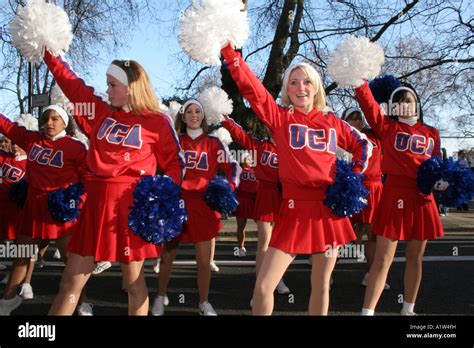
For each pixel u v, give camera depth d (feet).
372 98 12.09
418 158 12.38
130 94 9.23
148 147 9.39
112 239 8.91
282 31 38.42
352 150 10.77
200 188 13.76
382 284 11.93
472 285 17.44
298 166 9.48
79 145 13.98
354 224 19.34
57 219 13.39
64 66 9.82
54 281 18.44
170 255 13.57
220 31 8.34
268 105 9.62
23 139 14.10
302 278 19.06
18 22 9.11
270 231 15.79
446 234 33.76
